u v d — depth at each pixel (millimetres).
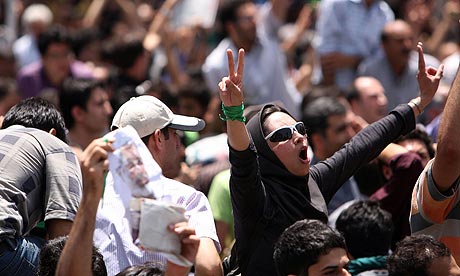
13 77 30156
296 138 12977
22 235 13344
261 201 12594
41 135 13703
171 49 28203
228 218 17812
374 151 13969
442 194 12477
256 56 26391
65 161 13516
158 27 28531
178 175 17875
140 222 10031
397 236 15781
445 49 30000
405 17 31984
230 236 17906
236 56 26344
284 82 26734
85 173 10148
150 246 9977
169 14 29031
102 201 13695
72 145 18641
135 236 10188
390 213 15461
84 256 10211
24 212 13258
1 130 13875
